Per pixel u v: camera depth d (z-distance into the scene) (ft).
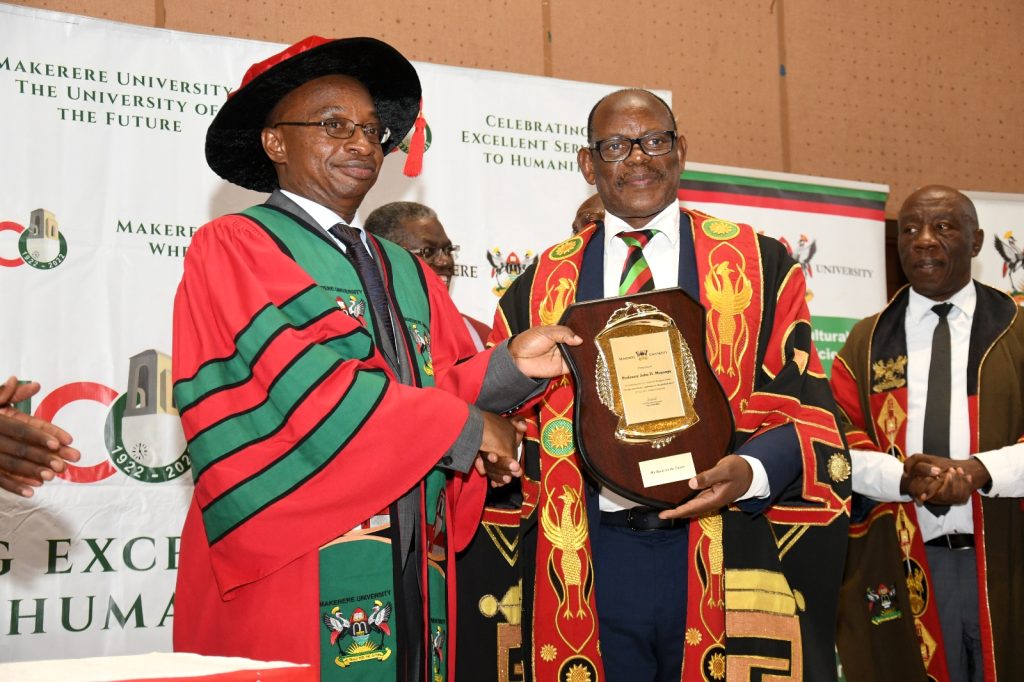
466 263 13.41
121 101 12.04
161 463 11.80
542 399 8.88
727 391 8.38
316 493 6.90
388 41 15.03
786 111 17.47
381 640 7.08
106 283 11.78
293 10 14.53
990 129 18.84
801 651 8.04
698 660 7.97
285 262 7.38
